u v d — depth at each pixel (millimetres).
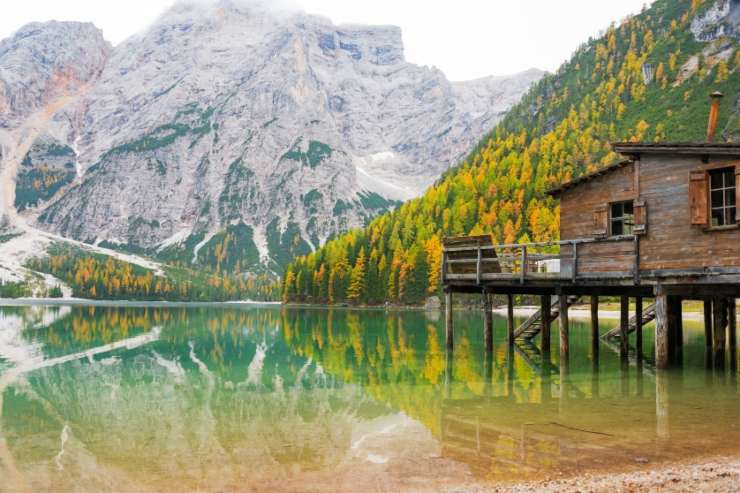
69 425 16906
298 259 182125
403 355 34750
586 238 28016
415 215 163250
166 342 45844
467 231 144750
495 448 13617
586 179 28156
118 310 126562
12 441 15062
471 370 27859
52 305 174000
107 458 13453
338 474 12008
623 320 31016
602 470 11797
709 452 12992
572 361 30859
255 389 23188
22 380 26219
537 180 156125
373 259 145750
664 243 23922
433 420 16859
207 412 18688
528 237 128625
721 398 20000
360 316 92625
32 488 11484
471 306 122062
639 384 23234
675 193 23594
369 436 15102
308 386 23781
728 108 179000
